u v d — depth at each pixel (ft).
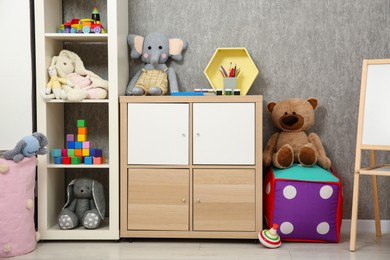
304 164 8.85
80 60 9.21
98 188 9.00
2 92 8.94
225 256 7.89
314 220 8.55
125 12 9.44
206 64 9.74
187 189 8.69
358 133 8.26
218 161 8.66
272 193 8.61
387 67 8.16
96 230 8.78
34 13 9.06
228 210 8.64
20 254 7.97
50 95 8.70
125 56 9.46
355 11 9.57
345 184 9.69
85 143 8.91
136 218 8.74
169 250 8.27
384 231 9.63
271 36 9.67
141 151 8.74
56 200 9.35
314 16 9.62
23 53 8.91
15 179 7.90
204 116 8.66
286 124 9.25
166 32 9.76
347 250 8.25
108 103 9.66
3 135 8.97
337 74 9.64
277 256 7.88
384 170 8.22
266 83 9.70
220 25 9.71
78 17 9.82
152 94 9.21
